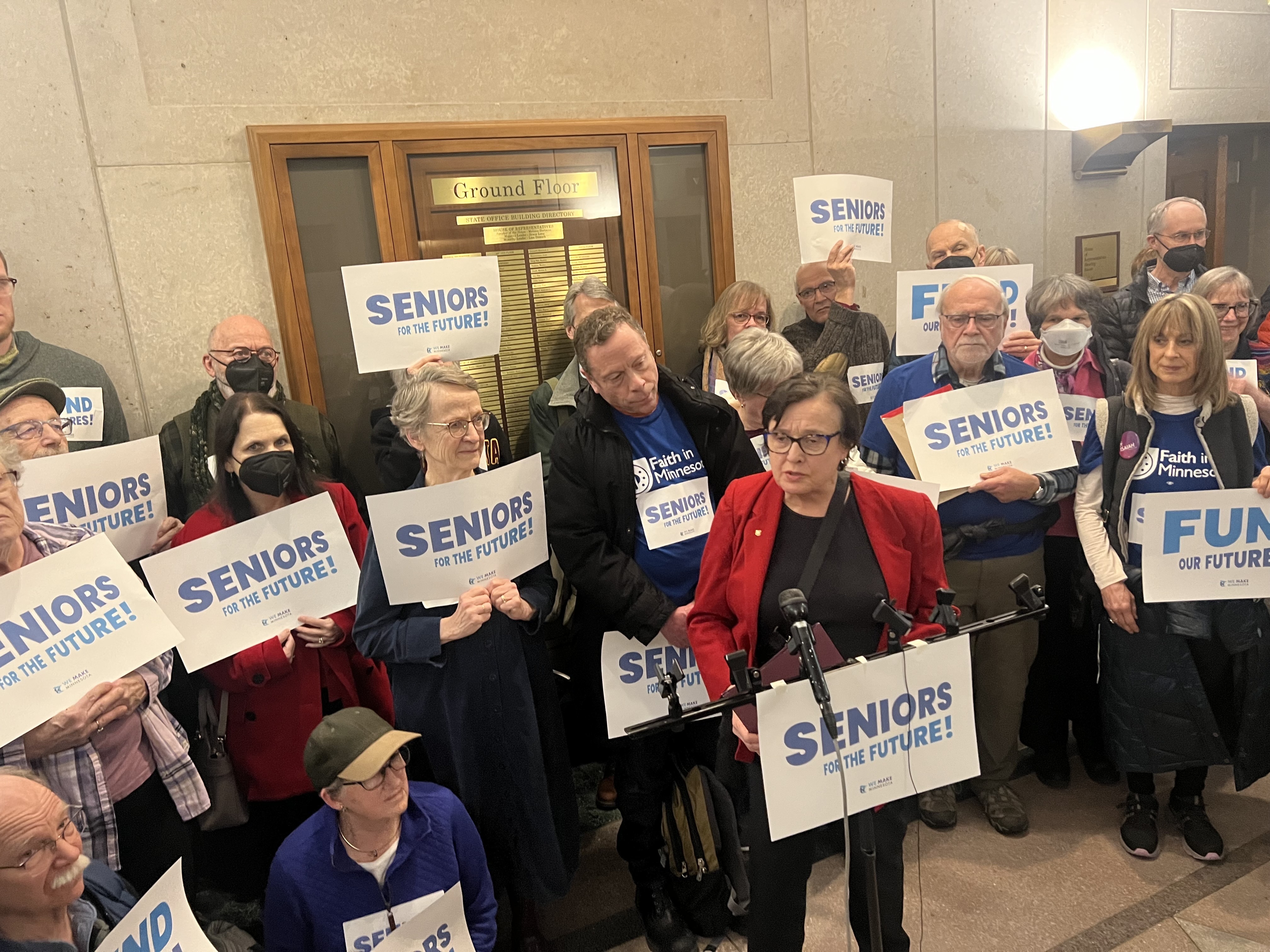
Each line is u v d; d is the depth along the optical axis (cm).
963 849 250
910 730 140
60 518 199
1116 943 211
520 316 322
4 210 251
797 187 299
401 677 192
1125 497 230
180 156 268
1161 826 254
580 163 321
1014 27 407
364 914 170
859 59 373
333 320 295
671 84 337
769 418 159
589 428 211
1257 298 523
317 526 207
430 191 299
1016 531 240
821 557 161
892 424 238
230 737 209
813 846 169
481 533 190
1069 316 267
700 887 219
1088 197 447
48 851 127
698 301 356
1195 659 231
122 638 171
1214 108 475
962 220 413
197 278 276
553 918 236
